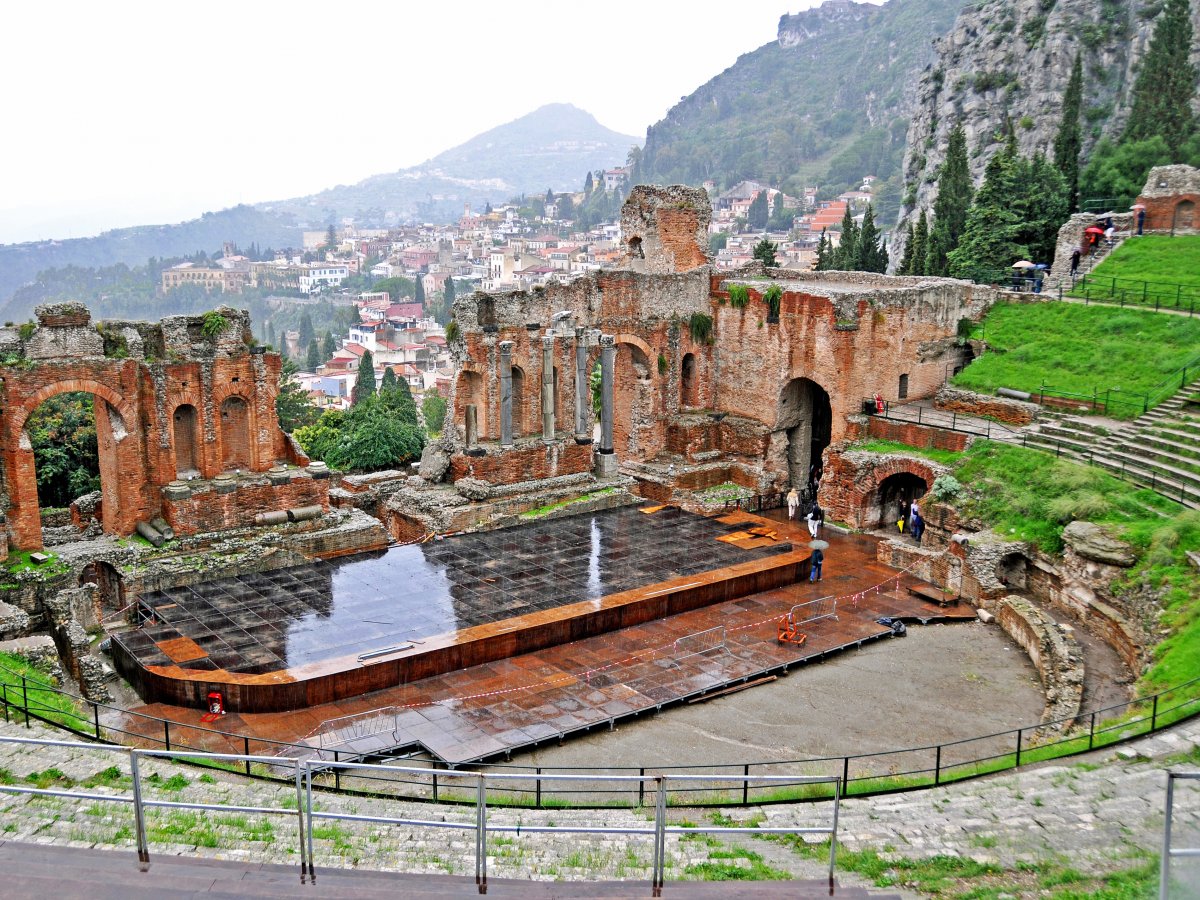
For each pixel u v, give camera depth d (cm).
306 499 4709
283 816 2405
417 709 3434
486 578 4416
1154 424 4881
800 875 2123
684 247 6278
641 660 3869
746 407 6197
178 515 4359
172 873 1909
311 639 3744
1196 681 2934
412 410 8038
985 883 2073
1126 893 1966
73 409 6456
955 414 5694
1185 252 6531
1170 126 8369
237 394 4538
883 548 4994
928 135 13150
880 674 3825
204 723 3306
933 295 5972
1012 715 3488
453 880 1936
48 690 3094
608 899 1892
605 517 5331
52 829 2155
